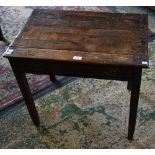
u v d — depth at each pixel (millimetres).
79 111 1873
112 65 1293
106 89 2010
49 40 1465
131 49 1359
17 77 1508
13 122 1854
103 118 1812
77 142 1694
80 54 1358
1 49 2451
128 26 1503
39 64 1414
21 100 2002
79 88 2039
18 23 2732
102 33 1474
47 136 1743
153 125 1743
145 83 2018
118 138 1693
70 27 1536
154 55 2246
